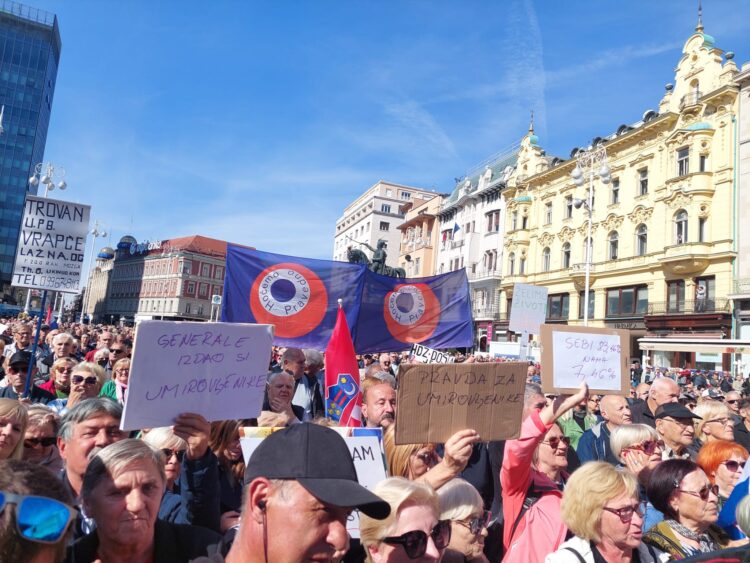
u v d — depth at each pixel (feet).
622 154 116.16
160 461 8.04
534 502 11.64
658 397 21.11
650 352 102.73
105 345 34.14
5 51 279.49
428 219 201.46
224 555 7.98
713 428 18.70
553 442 13.66
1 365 24.98
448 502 9.70
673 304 102.06
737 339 84.43
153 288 327.06
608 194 118.83
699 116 99.35
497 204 159.22
